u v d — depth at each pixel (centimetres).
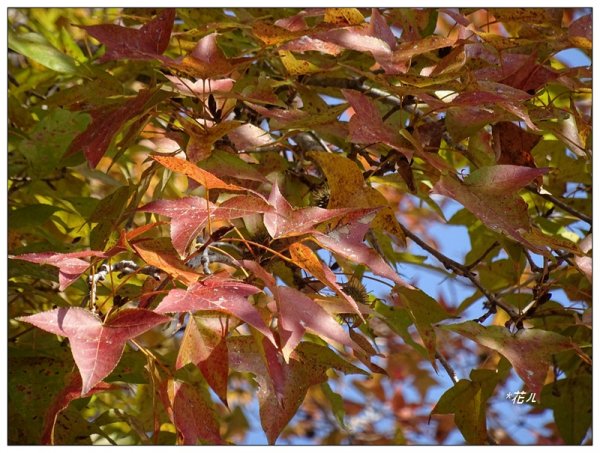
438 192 189
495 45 218
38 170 236
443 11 220
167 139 224
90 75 250
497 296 260
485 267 293
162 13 204
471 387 214
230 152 202
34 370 204
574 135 225
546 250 191
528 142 219
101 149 194
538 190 242
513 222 189
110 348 147
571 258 212
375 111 192
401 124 214
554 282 220
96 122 201
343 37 198
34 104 276
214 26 213
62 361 206
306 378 185
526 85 217
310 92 237
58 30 310
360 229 178
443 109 196
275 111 205
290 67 224
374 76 194
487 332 190
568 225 291
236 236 218
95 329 149
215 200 196
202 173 160
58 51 246
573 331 266
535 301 222
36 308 269
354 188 192
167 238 176
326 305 175
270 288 159
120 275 197
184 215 164
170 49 277
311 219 169
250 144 211
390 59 197
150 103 199
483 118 207
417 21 235
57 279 216
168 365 222
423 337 215
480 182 193
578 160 266
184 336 166
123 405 284
